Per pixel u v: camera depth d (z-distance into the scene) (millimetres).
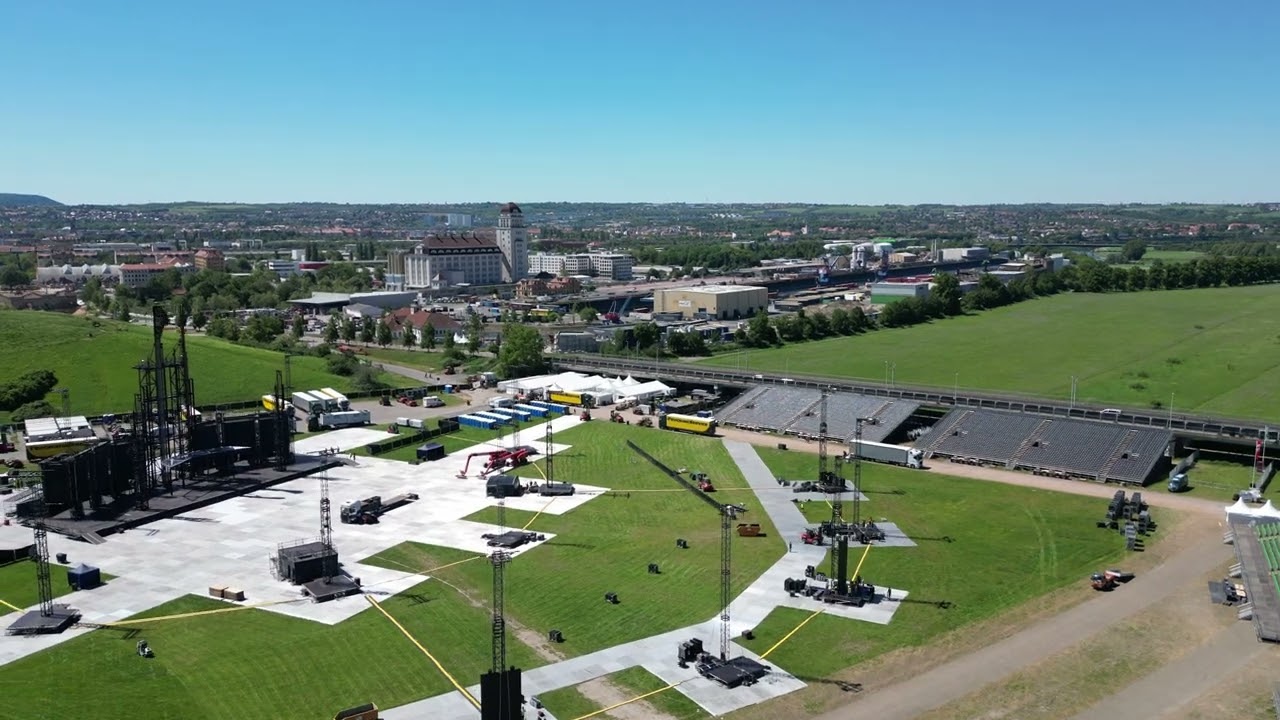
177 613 118250
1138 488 168500
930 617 114812
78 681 99688
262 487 176250
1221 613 113938
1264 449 182375
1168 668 101062
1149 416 199375
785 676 100625
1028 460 183500
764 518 154500
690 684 99000
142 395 180375
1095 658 103500
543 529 150625
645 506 162250
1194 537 140750
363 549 141750
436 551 140625
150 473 172250
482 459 197250
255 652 107000
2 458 198125
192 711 93688
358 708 90125
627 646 107938
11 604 121188
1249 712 91875
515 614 117250
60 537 147500
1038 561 132625
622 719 92125
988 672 100875
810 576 127250
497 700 87125
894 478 177750
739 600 120625
